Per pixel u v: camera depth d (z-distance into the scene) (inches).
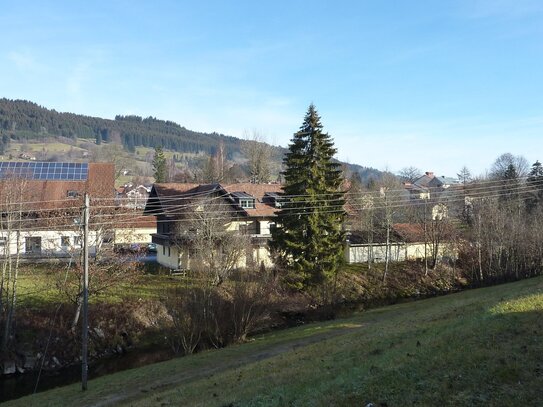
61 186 2309.3
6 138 6830.7
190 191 2188.7
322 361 633.0
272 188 2258.9
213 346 1270.9
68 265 1344.7
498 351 461.4
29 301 1373.0
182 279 1664.6
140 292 1549.0
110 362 1235.9
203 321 1229.1
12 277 1470.2
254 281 1467.8
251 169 3501.5
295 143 1756.9
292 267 1710.1
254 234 2046.0
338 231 1742.1
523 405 356.5
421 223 2359.7
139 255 1526.8
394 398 407.2
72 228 1334.9
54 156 6373.0
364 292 1967.3
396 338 656.4
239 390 576.4
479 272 2278.5
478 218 2324.1
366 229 2273.6
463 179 3900.1
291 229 1720.0
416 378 440.1
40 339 1248.8
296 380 548.1
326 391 464.4
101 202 1398.9
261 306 1325.0
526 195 3034.0
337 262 1733.5
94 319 1352.1
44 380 1127.0
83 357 906.1
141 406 640.4
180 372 943.7
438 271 2256.4
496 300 774.5
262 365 734.5
